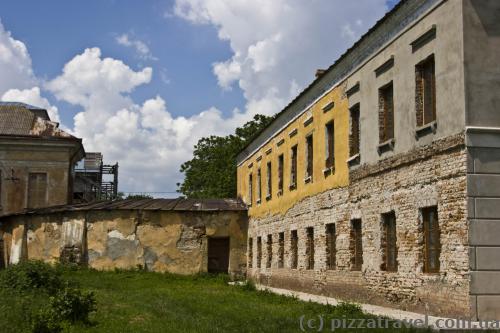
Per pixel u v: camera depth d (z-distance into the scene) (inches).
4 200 1777.8
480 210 580.7
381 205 765.9
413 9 692.1
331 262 962.1
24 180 1793.8
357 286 836.0
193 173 2399.1
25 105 2081.7
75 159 1935.3
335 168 933.8
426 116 677.9
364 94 829.2
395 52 738.2
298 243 1115.3
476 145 586.6
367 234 805.9
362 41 824.3
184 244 1475.1
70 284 909.8
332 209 940.6
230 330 561.0
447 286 607.8
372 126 799.7
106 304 754.2
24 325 552.7
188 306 776.9
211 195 2301.9
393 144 737.0
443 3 631.8
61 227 1465.3
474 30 597.3
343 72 908.6
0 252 1627.7
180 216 1486.2
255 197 1472.7
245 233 1526.8
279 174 1279.5
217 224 1507.1
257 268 1417.3
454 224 599.2
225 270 1535.4
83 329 562.6
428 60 669.9
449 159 612.1
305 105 1096.8
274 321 616.4
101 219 1448.1
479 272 573.6
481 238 577.6
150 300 849.5
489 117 591.2
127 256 1439.5
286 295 946.7
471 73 592.7
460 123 594.2
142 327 574.6
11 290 799.7
